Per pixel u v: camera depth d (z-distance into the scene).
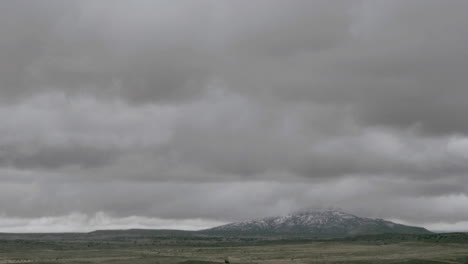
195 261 197.12
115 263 196.88
